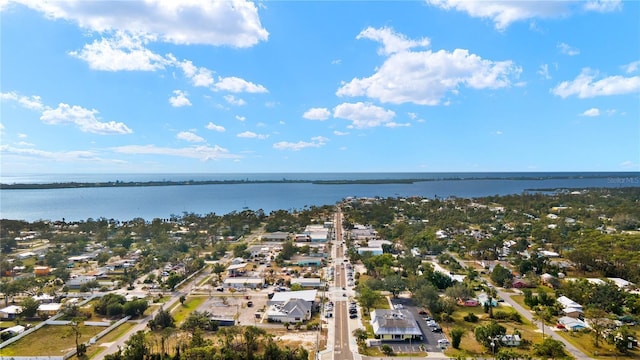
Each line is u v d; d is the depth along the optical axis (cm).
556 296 15662
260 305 15300
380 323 12312
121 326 13325
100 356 11019
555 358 10225
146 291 17400
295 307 13738
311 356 10769
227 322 13225
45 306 14825
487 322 13350
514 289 17225
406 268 19325
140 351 10150
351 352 11038
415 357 10719
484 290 16950
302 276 19488
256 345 11169
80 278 18775
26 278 18162
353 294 16488
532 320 13438
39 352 11281
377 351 11144
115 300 14650
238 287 17812
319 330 12656
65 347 11619
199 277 19788
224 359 10044
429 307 14025
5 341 11919
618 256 18612
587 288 15125
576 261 19738
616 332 11331
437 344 11588
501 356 10006
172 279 17562
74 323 12481
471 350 11144
